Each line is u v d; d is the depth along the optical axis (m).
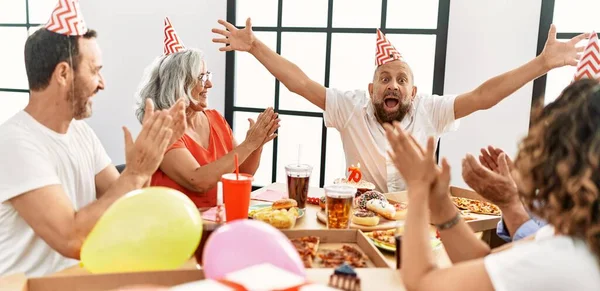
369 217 1.47
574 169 0.69
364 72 3.31
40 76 1.26
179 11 3.55
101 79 1.38
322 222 1.50
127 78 3.77
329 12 3.30
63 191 1.24
